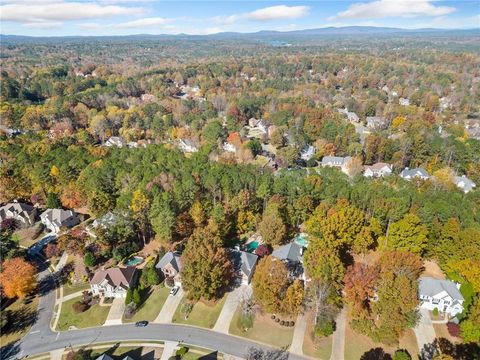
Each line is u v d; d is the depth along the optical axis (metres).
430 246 78.94
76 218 101.38
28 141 145.25
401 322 60.72
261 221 89.12
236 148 153.38
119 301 72.44
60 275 80.56
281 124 179.62
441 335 62.81
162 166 112.81
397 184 109.94
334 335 62.97
